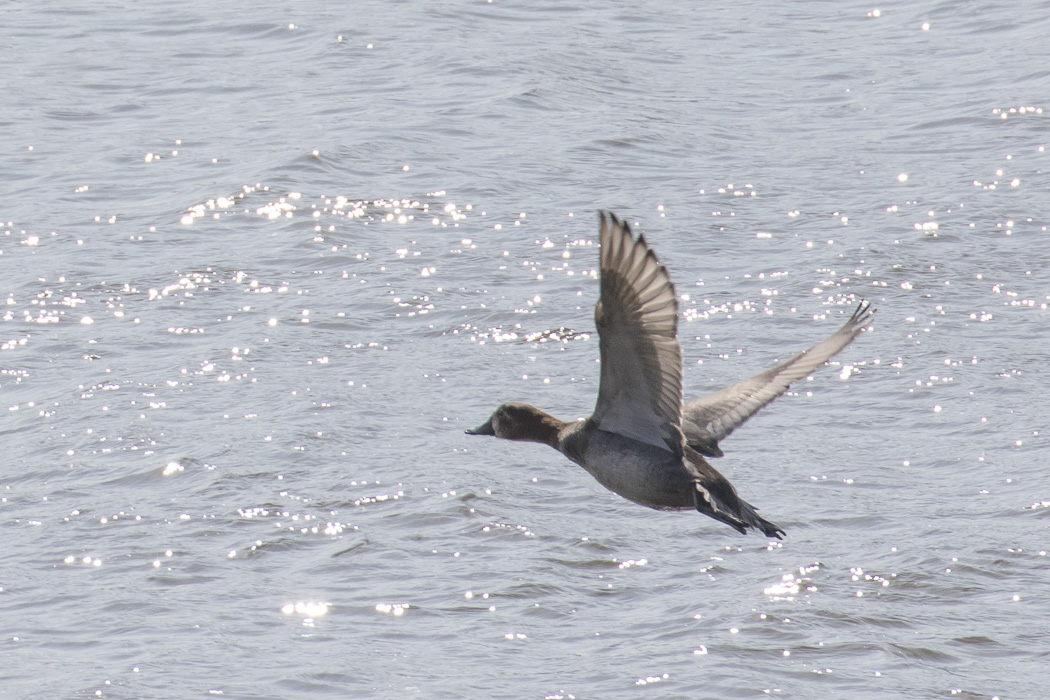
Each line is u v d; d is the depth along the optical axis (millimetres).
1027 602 11273
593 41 32688
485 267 20000
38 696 10008
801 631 10828
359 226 21672
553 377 16406
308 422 15031
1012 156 24688
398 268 19969
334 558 12164
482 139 25891
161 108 28062
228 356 16984
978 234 20906
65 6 35688
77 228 21688
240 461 14078
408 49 31734
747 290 19000
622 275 6684
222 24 33969
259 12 34688
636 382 7031
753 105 28422
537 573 11859
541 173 24094
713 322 17938
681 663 10391
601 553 12258
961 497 13227
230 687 10148
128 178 24031
